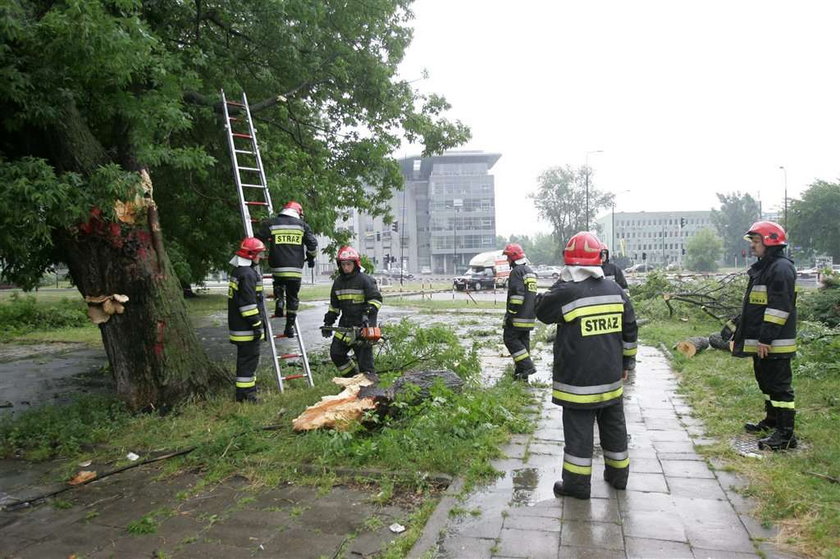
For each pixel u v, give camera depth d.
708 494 4.01
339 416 5.18
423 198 99.88
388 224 13.30
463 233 95.06
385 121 12.20
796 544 3.28
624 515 3.71
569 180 78.50
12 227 5.10
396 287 43.53
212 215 9.85
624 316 4.04
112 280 6.18
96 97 6.06
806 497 3.80
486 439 5.05
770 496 3.89
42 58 5.21
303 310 21.14
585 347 3.86
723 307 13.92
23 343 13.29
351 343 6.94
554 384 4.04
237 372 6.54
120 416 5.97
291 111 11.14
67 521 3.86
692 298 15.45
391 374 6.79
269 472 4.50
